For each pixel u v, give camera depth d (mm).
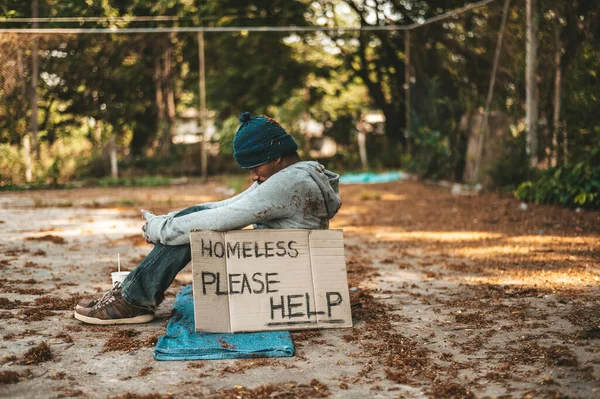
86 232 7574
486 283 4875
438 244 6652
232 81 19188
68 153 14000
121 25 15797
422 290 4707
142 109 15672
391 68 19719
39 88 13258
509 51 10297
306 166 3883
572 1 8883
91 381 2955
